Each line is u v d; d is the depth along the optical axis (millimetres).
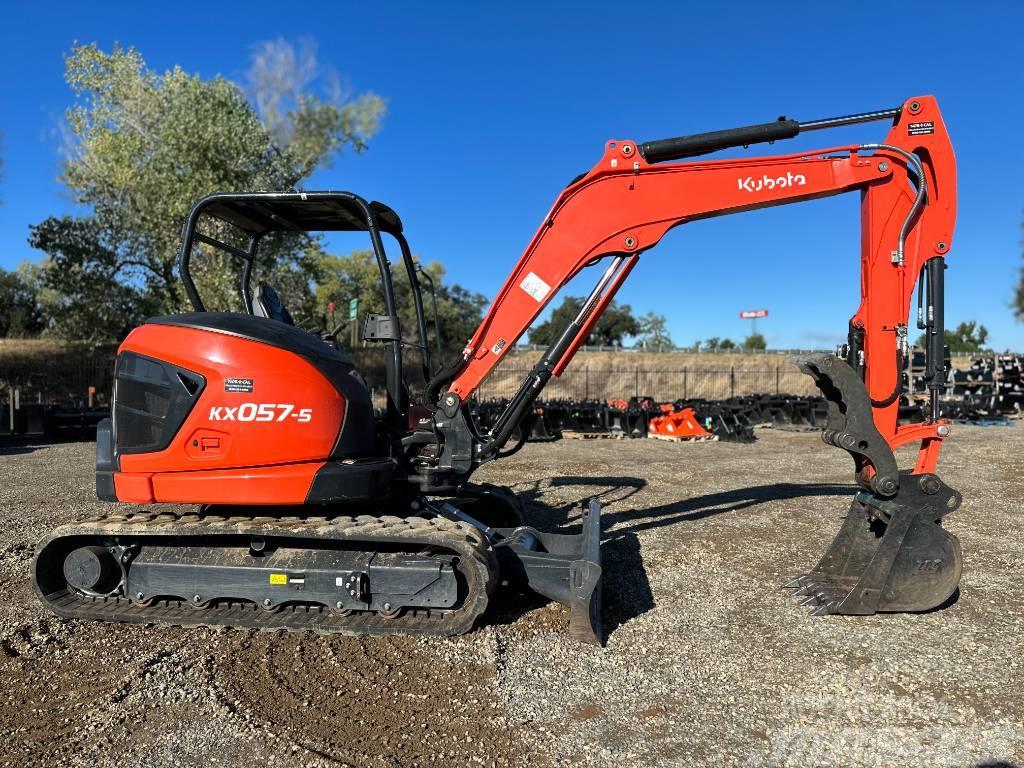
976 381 21266
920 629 4102
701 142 4672
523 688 3395
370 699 3289
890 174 4484
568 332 4945
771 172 4637
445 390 4980
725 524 6691
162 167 19891
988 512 7242
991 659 3699
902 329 4473
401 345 4750
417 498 4797
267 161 21125
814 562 5434
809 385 29656
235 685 3428
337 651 3814
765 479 9375
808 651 3809
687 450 12695
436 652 3797
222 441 4086
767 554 5664
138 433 4188
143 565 4191
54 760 2789
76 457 12008
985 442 13438
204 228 19578
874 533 4727
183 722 3082
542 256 4852
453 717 3123
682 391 29406
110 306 22797
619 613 4398
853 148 4520
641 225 4770
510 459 11453
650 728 3035
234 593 4094
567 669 3602
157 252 21766
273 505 4262
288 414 4066
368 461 4258
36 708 3211
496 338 4891
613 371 29625
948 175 4445
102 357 23953
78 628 4133
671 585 4926
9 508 7555
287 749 2865
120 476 4195
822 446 13203
